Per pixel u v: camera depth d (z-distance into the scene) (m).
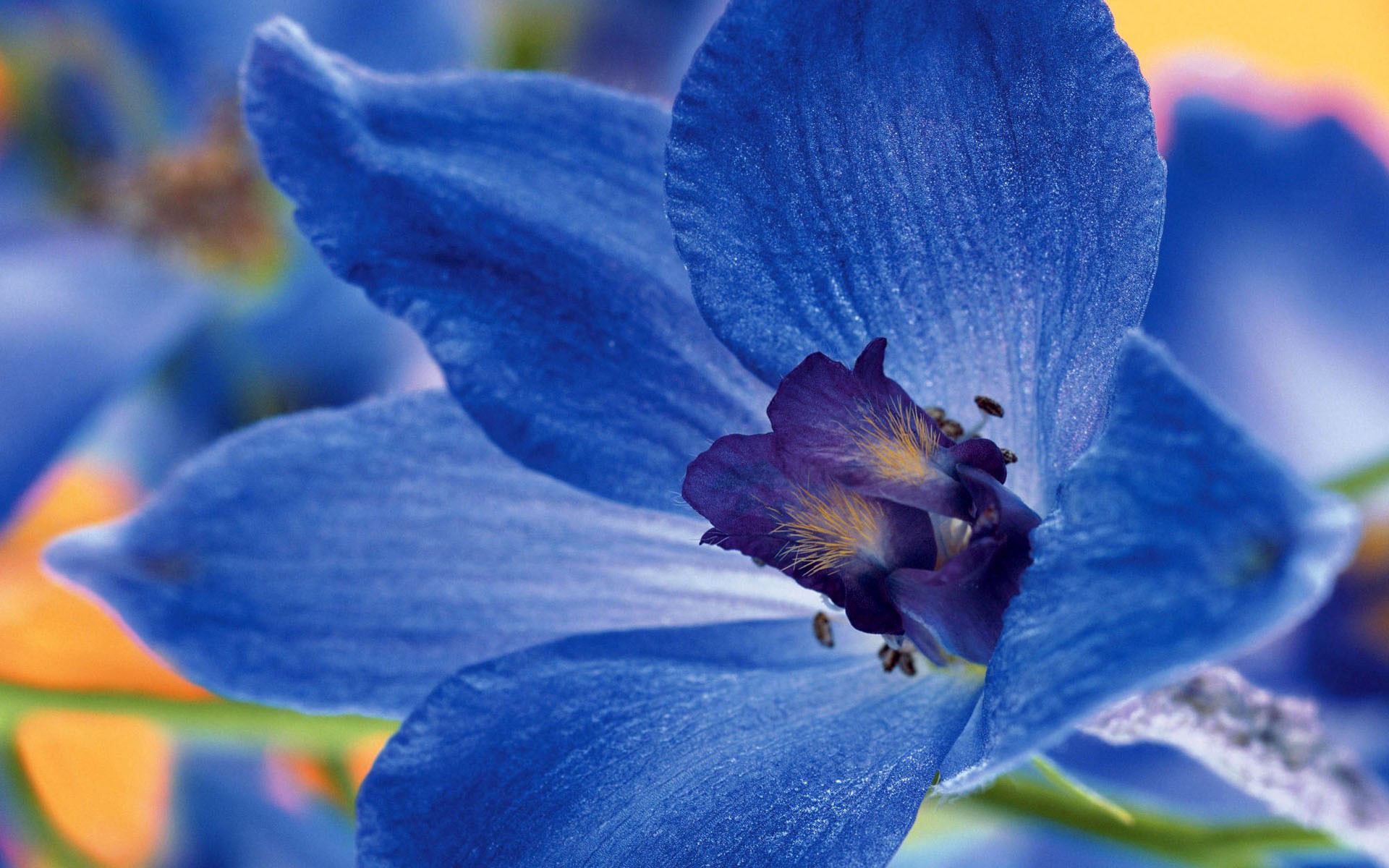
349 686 0.14
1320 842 0.14
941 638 0.13
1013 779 0.15
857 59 0.12
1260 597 0.11
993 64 0.12
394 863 0.13
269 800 0.19
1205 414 0.11
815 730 0.13
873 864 0.12
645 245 0.13
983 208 0.12
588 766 0.13
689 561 0.14
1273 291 0.21
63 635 0.18
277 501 0.14
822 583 0.13
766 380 0.13
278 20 0.13
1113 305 0.12
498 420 0.13
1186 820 0.15
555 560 0.14
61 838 0.17
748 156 0.12
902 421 0.13
